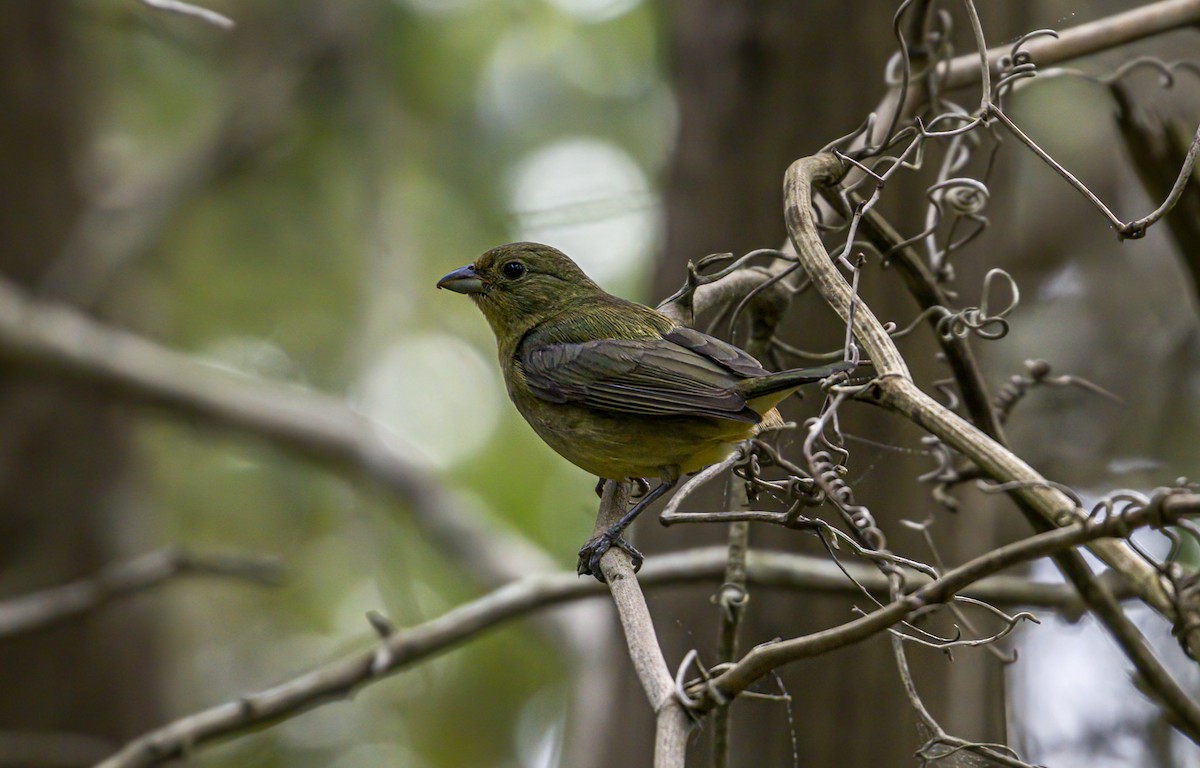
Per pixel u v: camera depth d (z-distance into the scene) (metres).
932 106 7.51
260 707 8.32
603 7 16.03
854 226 5.77
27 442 15.16
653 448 7.93
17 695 14.73
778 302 7.47
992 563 4.71
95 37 16.27
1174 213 7.68
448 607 16.47
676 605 9.90
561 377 8.22
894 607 4.77
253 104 15.15
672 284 9.98
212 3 15.41
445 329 16.61
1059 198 13.71
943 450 7.32
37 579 14.98
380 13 15.41
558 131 15.96
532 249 9.23
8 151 15.33
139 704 15.38
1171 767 8.52
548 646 12.88
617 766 10.29
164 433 17.12
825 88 9.45
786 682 8.83
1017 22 9.04
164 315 16.47
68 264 14.45
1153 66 7.81
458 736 16.16
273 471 17.17
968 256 8.92
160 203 14.92
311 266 16.48
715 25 9.86
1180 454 11.44
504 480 16.22
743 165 9.66
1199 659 5.16
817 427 5.18
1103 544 5.51
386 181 14.98
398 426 16.67
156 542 16.33
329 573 17.05
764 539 9.43
